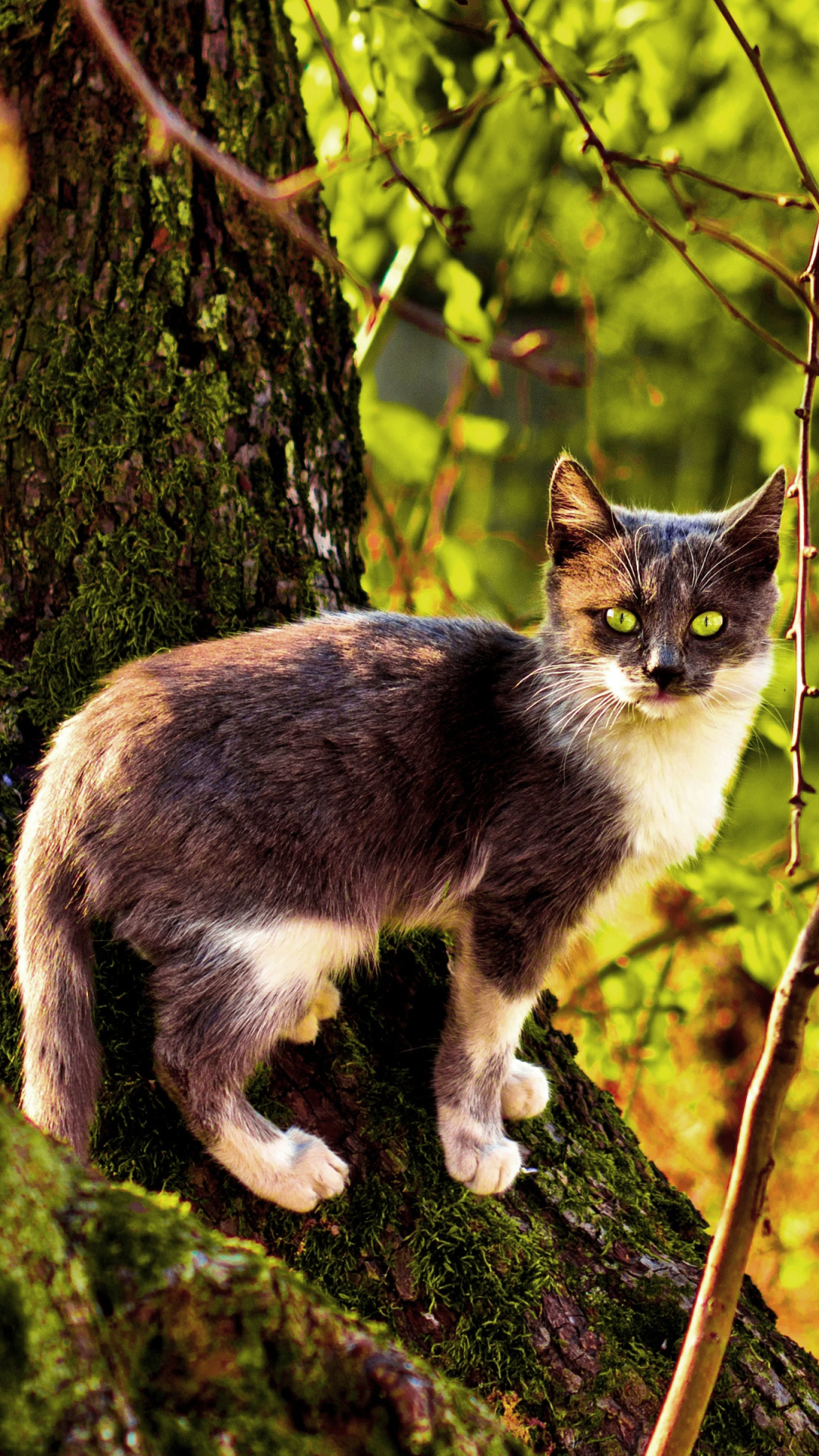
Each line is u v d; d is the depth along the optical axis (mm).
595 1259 2441
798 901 3811
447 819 2668
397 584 4297
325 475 3088
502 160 4918
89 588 2738
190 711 2498
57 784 2494
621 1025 4637
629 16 3914
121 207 2787
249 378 2914
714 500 6621
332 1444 1272
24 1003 2422
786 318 6254
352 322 3799
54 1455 1080
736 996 5520
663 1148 5363
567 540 2896
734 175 5477
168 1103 2467
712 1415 2236
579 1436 2170
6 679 2707
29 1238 1169
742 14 4344
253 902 2482
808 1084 5152
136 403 2771
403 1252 2328
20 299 2770
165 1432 1194
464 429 4285
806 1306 5152
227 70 2898
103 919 2529
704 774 2799
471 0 3939
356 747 2566
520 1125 2693
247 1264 1315
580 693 2766
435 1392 1357
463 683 2734
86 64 2762
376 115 3930
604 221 5496
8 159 2701
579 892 2711
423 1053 2701
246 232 2912
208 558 2830
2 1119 1258
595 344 5496
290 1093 2529
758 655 2865
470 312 3965
